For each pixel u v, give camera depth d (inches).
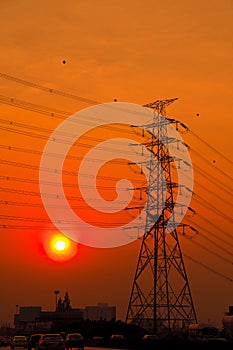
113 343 4478.3
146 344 3986.2
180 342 3708.2
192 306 4256.9
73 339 3420.3
